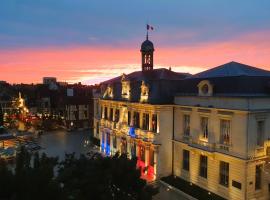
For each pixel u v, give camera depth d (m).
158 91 41.38
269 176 32.22
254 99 30.55
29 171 13.94
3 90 104.62
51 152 55.69
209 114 34.84
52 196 13.55
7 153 46.19
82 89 92.19
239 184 31.39
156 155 40.66
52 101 93.94
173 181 39.09
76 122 86.44
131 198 17.19
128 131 47.66
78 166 17.56
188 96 38.19
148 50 57.34
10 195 13.08
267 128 31.95
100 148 58.72
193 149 36.97
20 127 85.06
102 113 58.53
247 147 30.45
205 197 33.59
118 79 62.25
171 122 41.44
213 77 35.88
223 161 33.47
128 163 18.09
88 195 15.92
